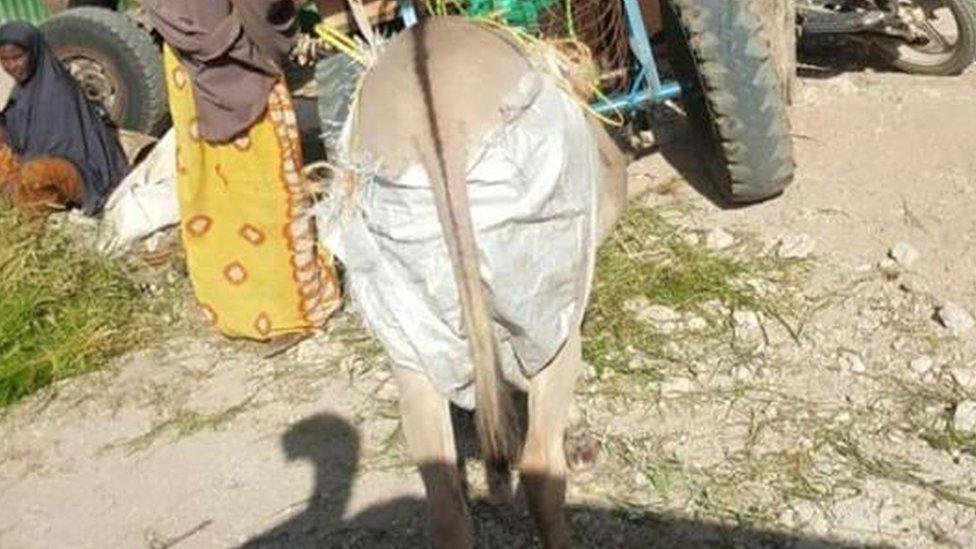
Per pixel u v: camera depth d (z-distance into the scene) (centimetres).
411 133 182
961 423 239
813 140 333
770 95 294
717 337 269
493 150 180
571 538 222
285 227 287
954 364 255
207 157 284
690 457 241
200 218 289
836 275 284
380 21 269
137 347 298
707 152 313
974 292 274
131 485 258
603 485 237
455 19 206
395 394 270
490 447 179
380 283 184
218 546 238
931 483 229
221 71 274
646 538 225
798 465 235
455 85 185
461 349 183
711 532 224
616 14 292
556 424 195
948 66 354
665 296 281
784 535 222
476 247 177
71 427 277
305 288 290
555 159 184
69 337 299
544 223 183
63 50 387
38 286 310
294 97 405
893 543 218
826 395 251
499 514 234
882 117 340
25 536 248
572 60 224
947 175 314
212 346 296
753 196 304
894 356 259
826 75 365
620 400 255
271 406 273
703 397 254
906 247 285
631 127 331
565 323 190
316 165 233
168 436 269
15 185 349
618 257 293
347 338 290
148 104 387
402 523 237
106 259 323
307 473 253
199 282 295
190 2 266
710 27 288
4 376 289
